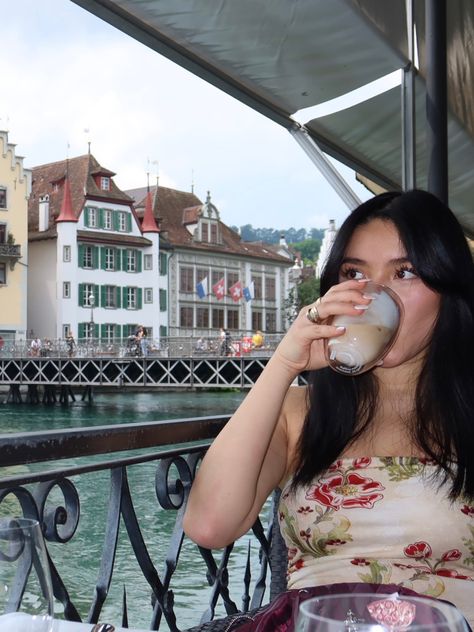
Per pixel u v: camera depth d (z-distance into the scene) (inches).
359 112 128.9
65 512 51.1
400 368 49.5
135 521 59.4
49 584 27.3
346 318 42.5
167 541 379.9
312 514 47.1
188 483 67.2
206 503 44.6
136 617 268.7
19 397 1536.7
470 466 45.9
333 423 48.0
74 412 1362.0
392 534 45.4
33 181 2009.1
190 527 45.2
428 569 45.1
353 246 49.1
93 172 1909.4
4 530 26.4
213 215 2193.7
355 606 21.2
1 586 25.9
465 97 144.9
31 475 47.9
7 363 1534.2
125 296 1900.8
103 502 475.5
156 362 1296.8
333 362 43.5
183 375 1289.4
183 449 66.1
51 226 1881.2
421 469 46.0
